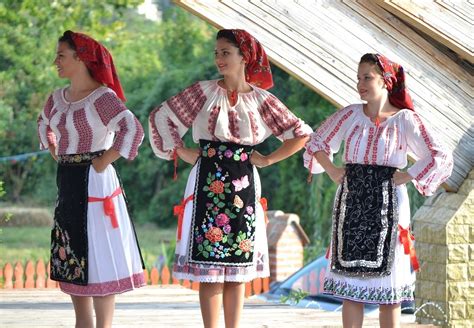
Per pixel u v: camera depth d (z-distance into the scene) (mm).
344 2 8492
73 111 6582
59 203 6684
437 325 9227
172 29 26562
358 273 6883
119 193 6680
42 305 9297
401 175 6926
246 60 6934
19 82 22969
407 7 8422
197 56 26047
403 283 6953
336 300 11695
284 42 8312
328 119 7117
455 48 8562
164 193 25250
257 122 6973
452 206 9266
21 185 24734
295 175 21016
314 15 8398
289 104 20109
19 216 24375
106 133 6617
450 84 8984
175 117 6988
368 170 6922
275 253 15289
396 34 8727
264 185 22188
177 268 6965
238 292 7012
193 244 6879
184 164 25422
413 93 8875
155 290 10453
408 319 9797
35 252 22422
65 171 6648
